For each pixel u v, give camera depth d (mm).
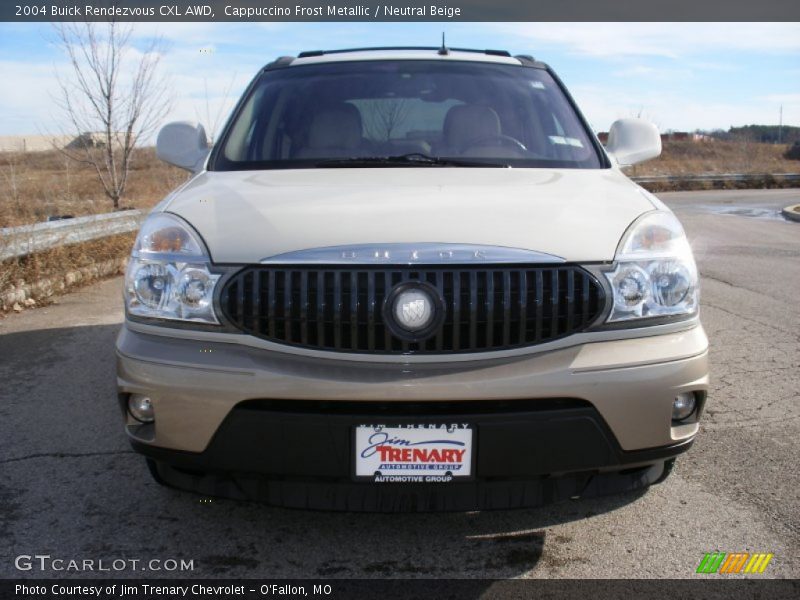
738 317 6230
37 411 3992
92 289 7332
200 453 2352
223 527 2809
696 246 10984
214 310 2357
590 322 2352
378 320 2287
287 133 3432
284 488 2422
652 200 2797
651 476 2623
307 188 2799
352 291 2277
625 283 2387
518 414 2258
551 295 2322
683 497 3039
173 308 2408
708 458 3410
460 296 2279
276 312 2318
